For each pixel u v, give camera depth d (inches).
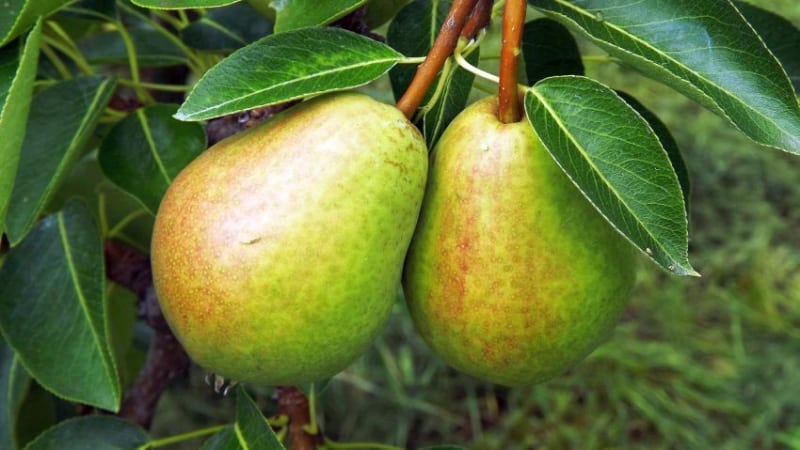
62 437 19.0
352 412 40.9
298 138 15.5
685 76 15.9
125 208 22.0
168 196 16.1
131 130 18.6
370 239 15.5
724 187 51.3
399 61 16.1
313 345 15.6
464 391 42.6
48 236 19.2
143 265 22.0
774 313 45.8
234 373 16.0
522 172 15.7
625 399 42.0
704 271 48.0
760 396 42.3
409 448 40.9
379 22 18.6
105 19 20.0
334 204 15.3
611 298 16.5
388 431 40.4
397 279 16.2
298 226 15.2
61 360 18.3
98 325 18.4
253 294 15.2
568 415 41.3
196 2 16.3
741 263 48.1
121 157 18.5
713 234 49.3
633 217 14.7
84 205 19.5
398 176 15.6
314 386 19.8
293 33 15.8
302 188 15.3
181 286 15.6
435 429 41.2
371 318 16.0
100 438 19.1
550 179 15.7
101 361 18.2
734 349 44.2
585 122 15.2
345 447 20.2
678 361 43.1
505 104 15.7
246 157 15.6
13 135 16.0
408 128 15.8
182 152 18.5
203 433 19.5
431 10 18.0
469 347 16.4
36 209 17.4
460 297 16.1
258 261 15.2
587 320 16.3
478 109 16.1
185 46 21.1
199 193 15.6
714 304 46.6
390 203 15.6
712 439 40.4
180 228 15.6
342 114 15.6
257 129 16.0
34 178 18.1
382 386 41.3
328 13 16.2
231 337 15.5
